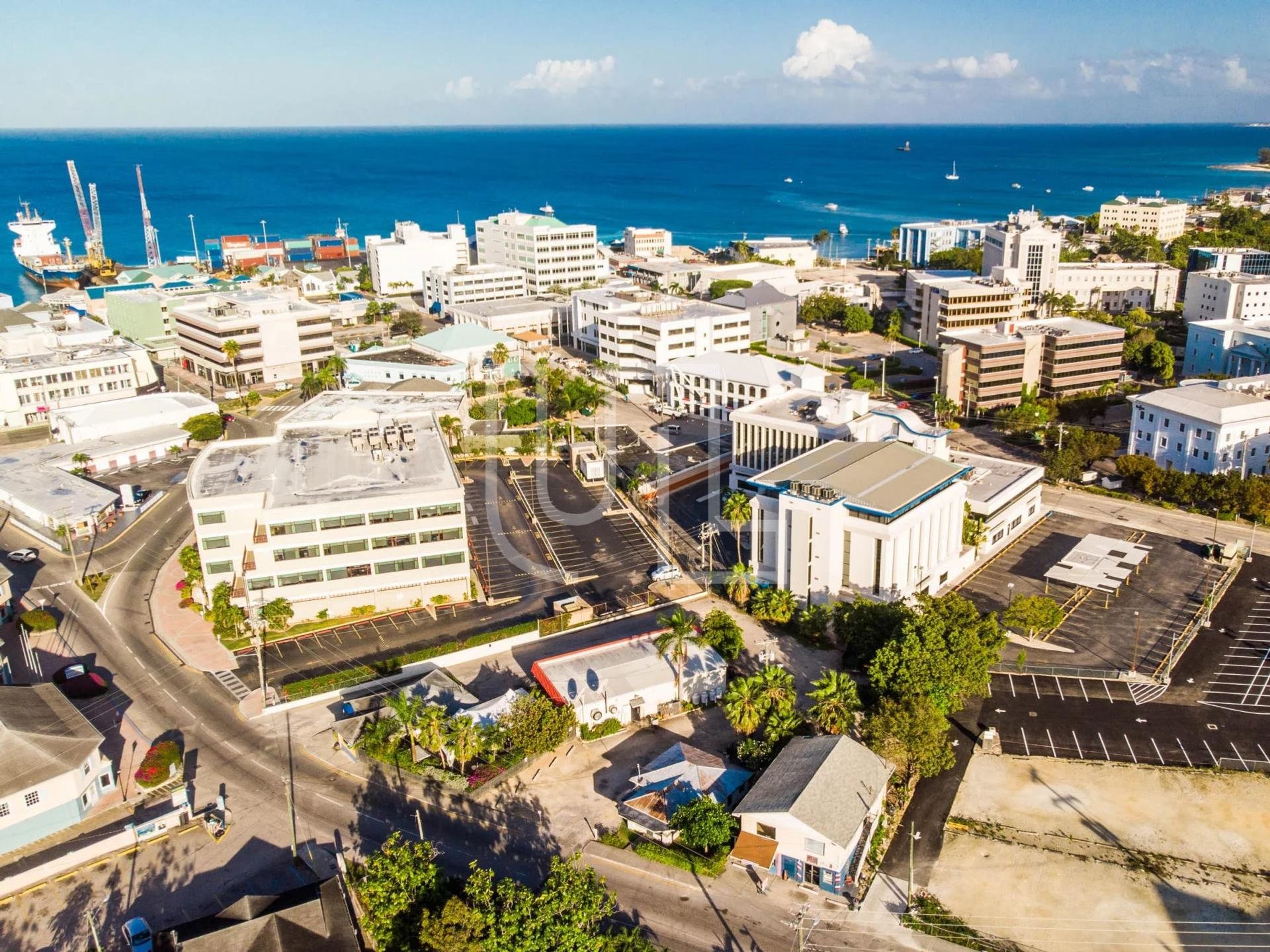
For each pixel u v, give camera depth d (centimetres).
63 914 9994
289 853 10800
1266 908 9956
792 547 16012
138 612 16300
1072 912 9919
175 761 12106
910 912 9906
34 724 11744
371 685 14075
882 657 12862
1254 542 18638
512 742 12419
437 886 9481
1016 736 12825
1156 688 13862
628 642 14512
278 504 15625
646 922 9781
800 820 10094
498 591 16950
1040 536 19212
